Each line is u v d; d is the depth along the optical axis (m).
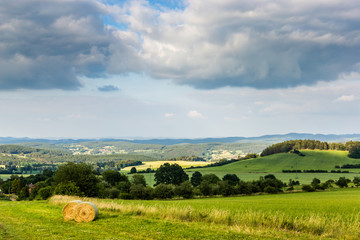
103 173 123.94
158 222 21.39
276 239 16.69
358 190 109.69
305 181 153.50
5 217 24.30
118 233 17.78
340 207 45.38
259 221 20.67
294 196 86.88
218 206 46.72
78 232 18.05
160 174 136.50
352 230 18.70
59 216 24.80
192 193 94.06
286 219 21.09
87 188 63.25
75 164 64.88
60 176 62.31
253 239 16.52
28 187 127.12
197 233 17.72
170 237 16.72
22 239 16.16
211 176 135.25
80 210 22.36
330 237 17.88
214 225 20.38
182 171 139.00
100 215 24.70
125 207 26.92
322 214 34.00
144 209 25.70
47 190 61.88
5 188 142.00
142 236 16.95
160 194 90.50
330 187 123.25
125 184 102.44
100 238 16.41
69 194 51.94
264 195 98.44
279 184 116.19
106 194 91.25
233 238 16.66
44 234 17.36
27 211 28.03
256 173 192.25
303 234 18.25
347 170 190.75
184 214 23.03
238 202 60.44
